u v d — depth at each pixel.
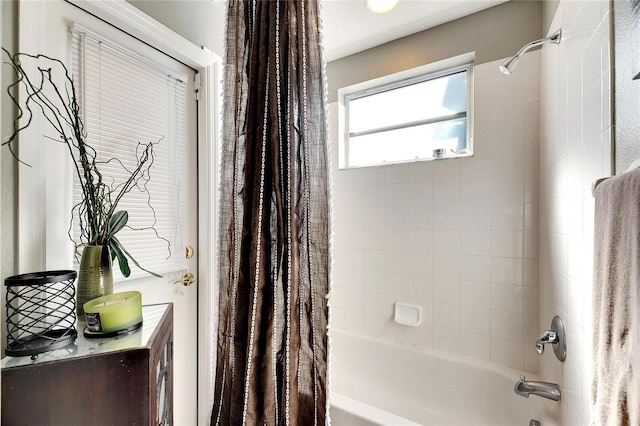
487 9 1.60
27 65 0.83
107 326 0.72
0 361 0.60
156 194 1.26
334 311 2.12
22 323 0.78
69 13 0.97
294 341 0.96
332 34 1.80
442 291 1.74
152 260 1.24
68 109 0.95
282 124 1.01
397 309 1.88
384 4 1.53
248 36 1.11
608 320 0.54
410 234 1.85
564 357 1.11
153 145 1.24
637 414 0.46
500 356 1.58
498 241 1.59
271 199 1.02
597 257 0.60
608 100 0.77
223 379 1.10
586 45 0.91
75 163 0.89
